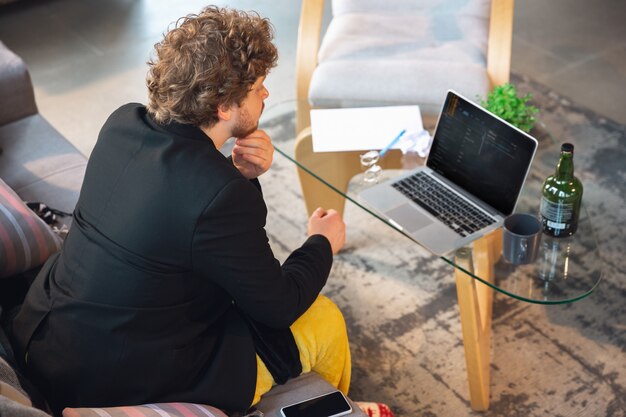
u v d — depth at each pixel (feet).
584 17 12.77
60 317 5.24
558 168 6.20
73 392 5.23
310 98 9.12
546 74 11.49
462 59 9.36
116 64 12.22
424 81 8.98
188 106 5.06
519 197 6.84
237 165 6.26
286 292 5.30
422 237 6.44
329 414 5.36
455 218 6.61
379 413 6.33
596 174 9.57
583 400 7.04
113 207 5.06
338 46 9.68
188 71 4.99
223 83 5.06
